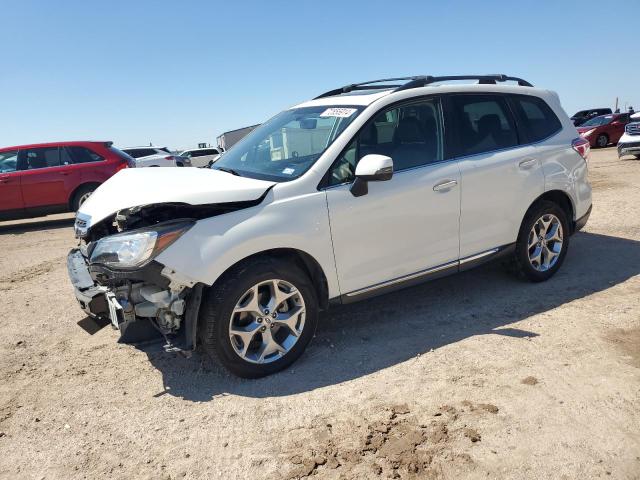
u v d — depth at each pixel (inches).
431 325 167.6
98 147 450.9
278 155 164.4
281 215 138.1
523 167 182.1
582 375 131.0
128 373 149.7
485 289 195.0
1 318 203.2
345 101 169.3
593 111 1358.3
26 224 496.1
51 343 175.2
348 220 147.1
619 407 117.1
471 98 178.5
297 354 144.4
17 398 139.0
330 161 147.5
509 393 125.1
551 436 108.9
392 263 157.2
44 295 232.2
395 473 101.0
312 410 124.1
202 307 134.5
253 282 134.0
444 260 168.2
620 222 286.7
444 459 104.0
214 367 148.9
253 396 132.3
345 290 150.9
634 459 101.2
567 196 197.6
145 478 105.0
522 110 191.3
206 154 1237.7
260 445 112.5
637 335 150.1
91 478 106.0
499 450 105.7
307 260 144.8
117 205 136.6
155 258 124.9
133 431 121.0
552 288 191.5
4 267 295.7
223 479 103.1
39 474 108.0
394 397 127.0
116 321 131.6
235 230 132.4
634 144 576.7
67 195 438.6
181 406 130.2
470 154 173.2
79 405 133.8
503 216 178.9
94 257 133.3
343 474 101.7
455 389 128.6
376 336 162.4
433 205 161.5
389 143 159.0
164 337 136.7
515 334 156.2
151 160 863.7
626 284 190.5
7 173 429.1
